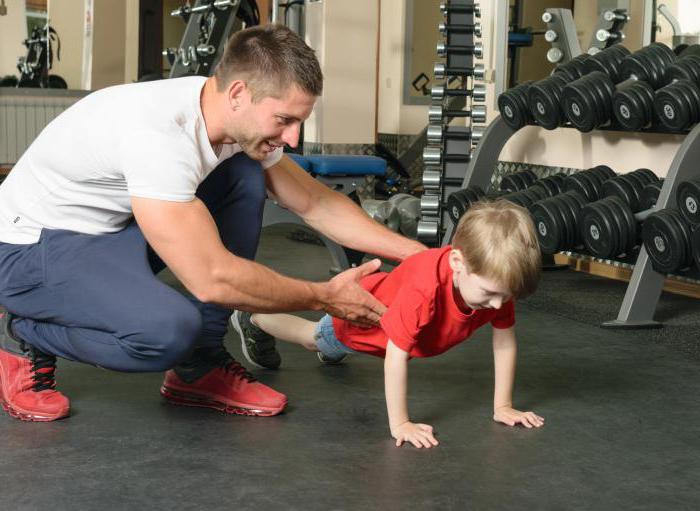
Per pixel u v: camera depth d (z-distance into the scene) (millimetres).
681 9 4820
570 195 3359
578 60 3943
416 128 7070
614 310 3146
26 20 7477
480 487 1445
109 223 1669
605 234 3102
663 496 1426
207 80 1550
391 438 1679
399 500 1382
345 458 1564
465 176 4180
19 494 1371
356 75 6121
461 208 3889
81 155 1577
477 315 1656
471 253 1495
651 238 2861
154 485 1421
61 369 2109
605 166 3680
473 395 1981
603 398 2004
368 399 1931
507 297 1520
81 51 7492
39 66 7293
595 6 5895
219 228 1787
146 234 1492
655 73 3617
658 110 3227
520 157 4594
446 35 4234
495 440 1682
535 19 6754
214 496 1380
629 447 1665
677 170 2926
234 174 1752
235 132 1510
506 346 1760
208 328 1786
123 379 2043
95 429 1691
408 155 6406
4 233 1686
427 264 1615
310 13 6207
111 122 1540
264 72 1435
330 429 1725
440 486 1445
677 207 2879
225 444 1625
